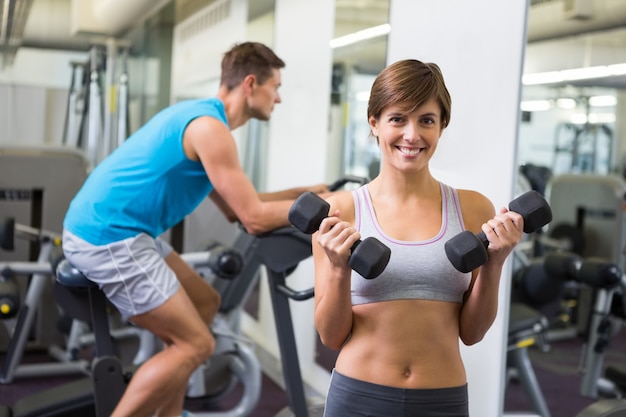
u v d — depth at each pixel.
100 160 7.04
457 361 1.70
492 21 2.70
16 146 4.95
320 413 2.71
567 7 2.72
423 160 1.64
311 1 4.24
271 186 4.87
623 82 2.88
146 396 2.59
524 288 2.91
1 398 3.95
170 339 2.66
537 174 2.82
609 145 2.96
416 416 1.64
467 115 2.81
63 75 7.22
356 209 1.72
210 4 5.94
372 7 3.47
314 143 4.20
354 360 1.68
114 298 2.66
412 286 1.65
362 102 3.63
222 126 2.63
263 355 4.81
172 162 2.64
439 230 1.68
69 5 7.07
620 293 2.96
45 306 4.80
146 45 6.98
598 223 3.07
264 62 2.81
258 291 5.00
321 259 1.73
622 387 2.91
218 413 3.56
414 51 3.08
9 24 7.20
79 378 4.35
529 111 2.67
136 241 2.63
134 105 7.06
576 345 2.93
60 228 4.83
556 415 2.90
